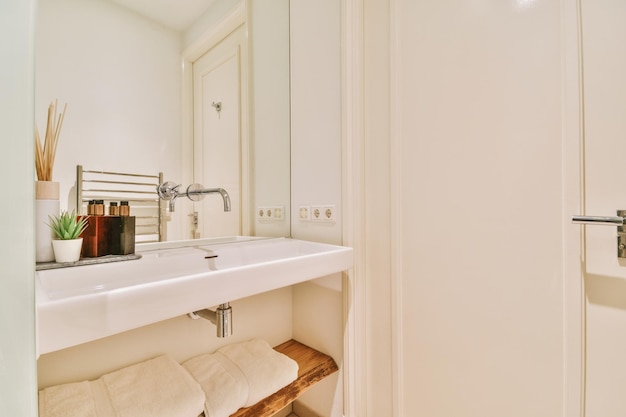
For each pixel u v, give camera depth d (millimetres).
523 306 819
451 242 954
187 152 1161
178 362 1012
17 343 275
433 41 985
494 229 867
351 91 1147
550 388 777
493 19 861
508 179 840
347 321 1178
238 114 1332
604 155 698
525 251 814
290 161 1407
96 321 500
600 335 710
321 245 1141
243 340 1217
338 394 1221
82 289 737
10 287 271
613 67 684
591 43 709
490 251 875
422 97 1015
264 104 1392
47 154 765
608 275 700
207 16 1215
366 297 1174
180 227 1145
